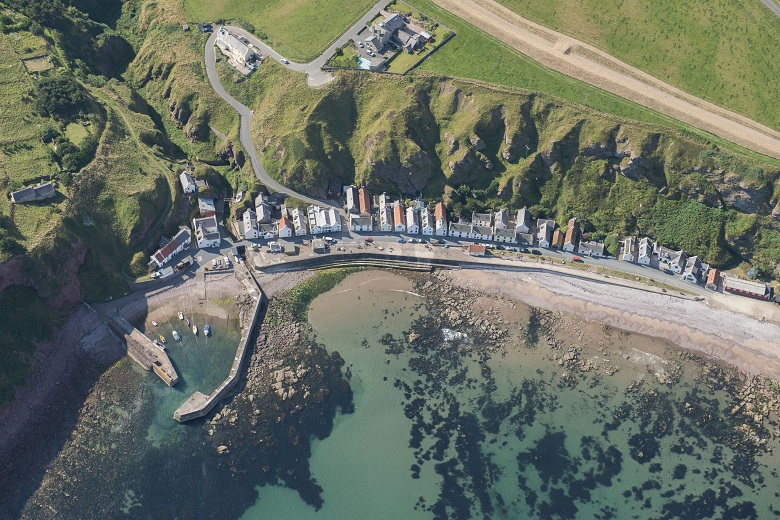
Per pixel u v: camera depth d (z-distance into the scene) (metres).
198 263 162.50
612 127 170.12
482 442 141.25
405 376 149.25
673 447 141.00
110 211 158.25
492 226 171.25
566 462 139.12
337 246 167.25
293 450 138.38
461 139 173.12
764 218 162.12
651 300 161.75
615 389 148.62
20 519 127.25
